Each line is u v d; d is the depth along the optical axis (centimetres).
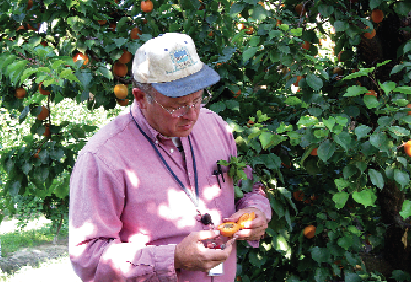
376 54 274
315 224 263
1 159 267
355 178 200
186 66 115
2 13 272
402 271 263
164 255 112
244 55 210
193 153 133
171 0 296
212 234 115
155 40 118
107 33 266
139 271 111
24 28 277
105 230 117
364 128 188
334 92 268
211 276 129
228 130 156
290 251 250
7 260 867
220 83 247
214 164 139
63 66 227
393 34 270
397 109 183
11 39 270
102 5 272
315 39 241
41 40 275
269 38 206
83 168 120
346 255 244
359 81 280
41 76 204
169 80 113
